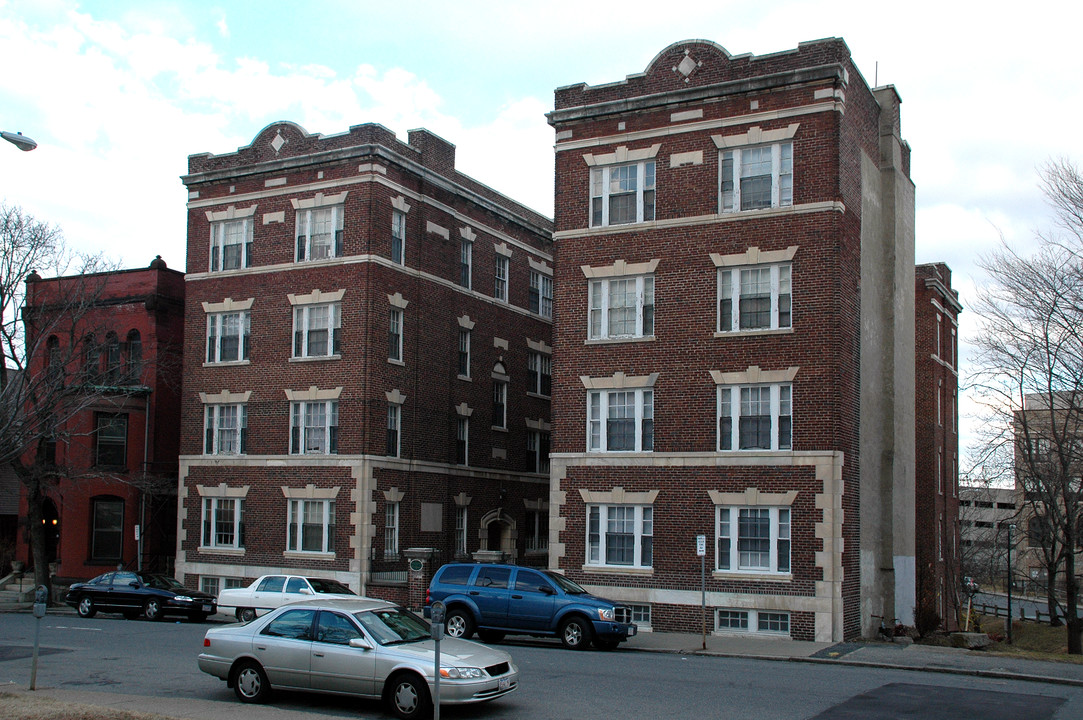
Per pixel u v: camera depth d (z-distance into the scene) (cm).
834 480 2769
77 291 3922
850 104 3038
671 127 3077
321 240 3781
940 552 4794
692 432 2947
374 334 3666
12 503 4834
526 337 4647
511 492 4469
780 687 1894
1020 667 2255
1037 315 3612
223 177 3969
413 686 1557
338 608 1684
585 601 2461
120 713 1497
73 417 4203
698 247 3000
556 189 3222
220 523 3862
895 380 3350
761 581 2806
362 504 3572
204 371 3953
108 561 4138
